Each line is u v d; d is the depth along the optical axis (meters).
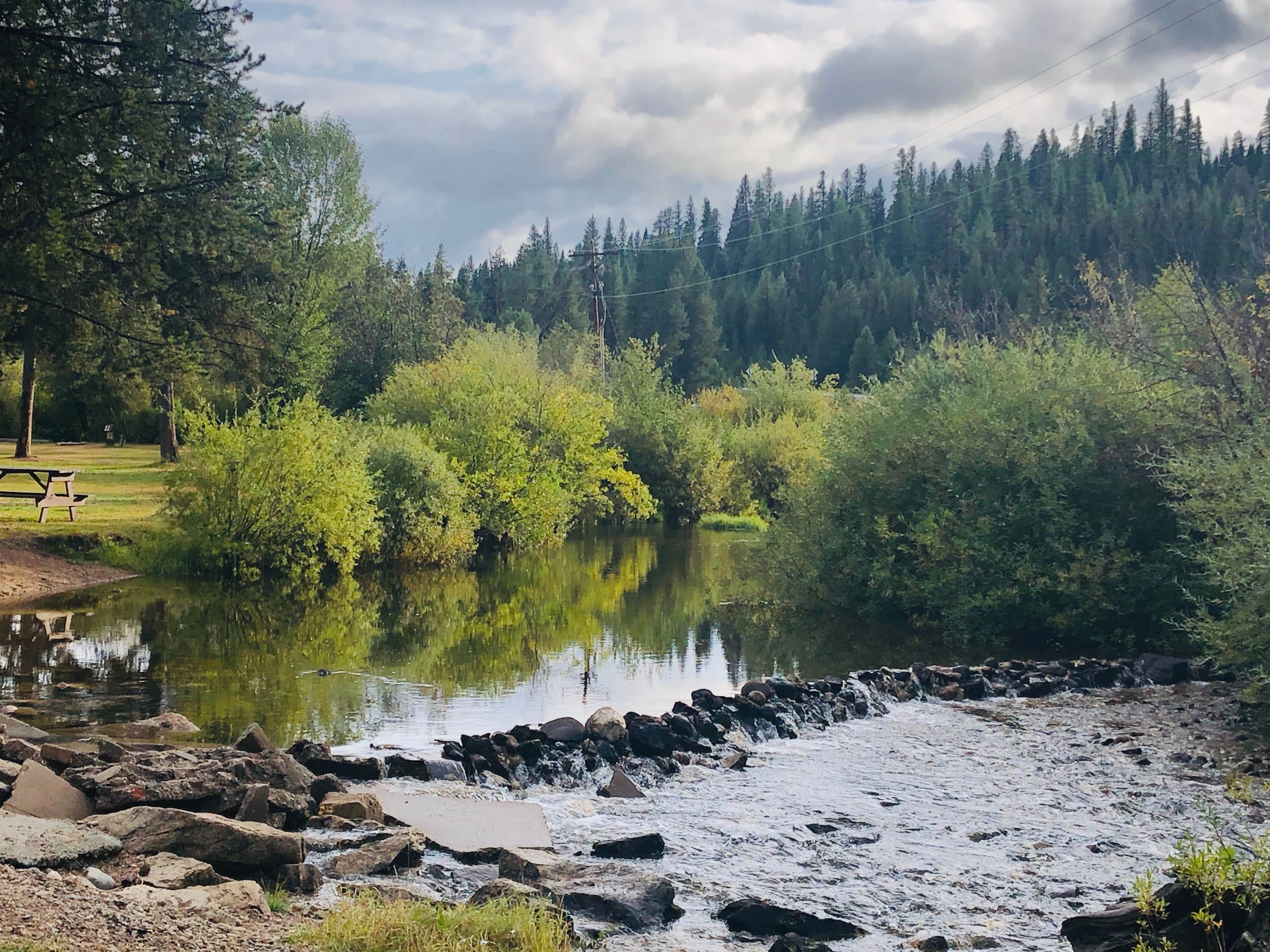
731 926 7.11
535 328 104.56
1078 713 14.25
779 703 13.77
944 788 10.83
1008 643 19.58
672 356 106.69
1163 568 18.50
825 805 10.22
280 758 9.10
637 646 18.59
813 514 23.91
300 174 57.16
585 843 8.88
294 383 41.81
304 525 25.22
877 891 7.92
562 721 11.85
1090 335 23.31
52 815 7.47
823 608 23.11
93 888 6.06
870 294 109.50
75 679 14.27
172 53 24.52
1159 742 12.70
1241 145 134.88
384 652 17.14
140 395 45.62
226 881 6.84
